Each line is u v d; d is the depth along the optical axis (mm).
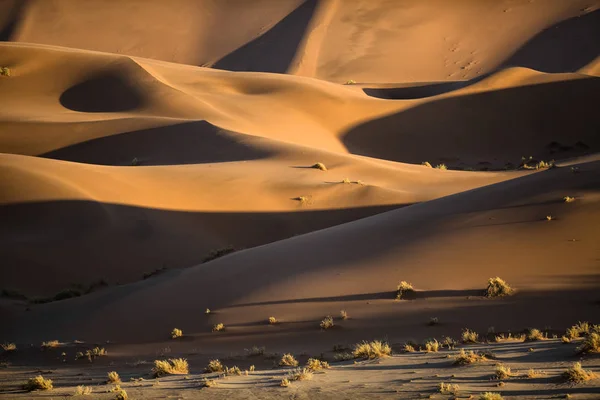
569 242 99312
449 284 92375
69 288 152375
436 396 42844
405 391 45938
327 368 62562
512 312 80125
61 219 178375
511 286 88000
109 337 95812
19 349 90812
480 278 92750
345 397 45812
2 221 175375
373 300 91188
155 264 170000
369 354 68188
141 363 76938
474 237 109312
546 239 102125
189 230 191125
